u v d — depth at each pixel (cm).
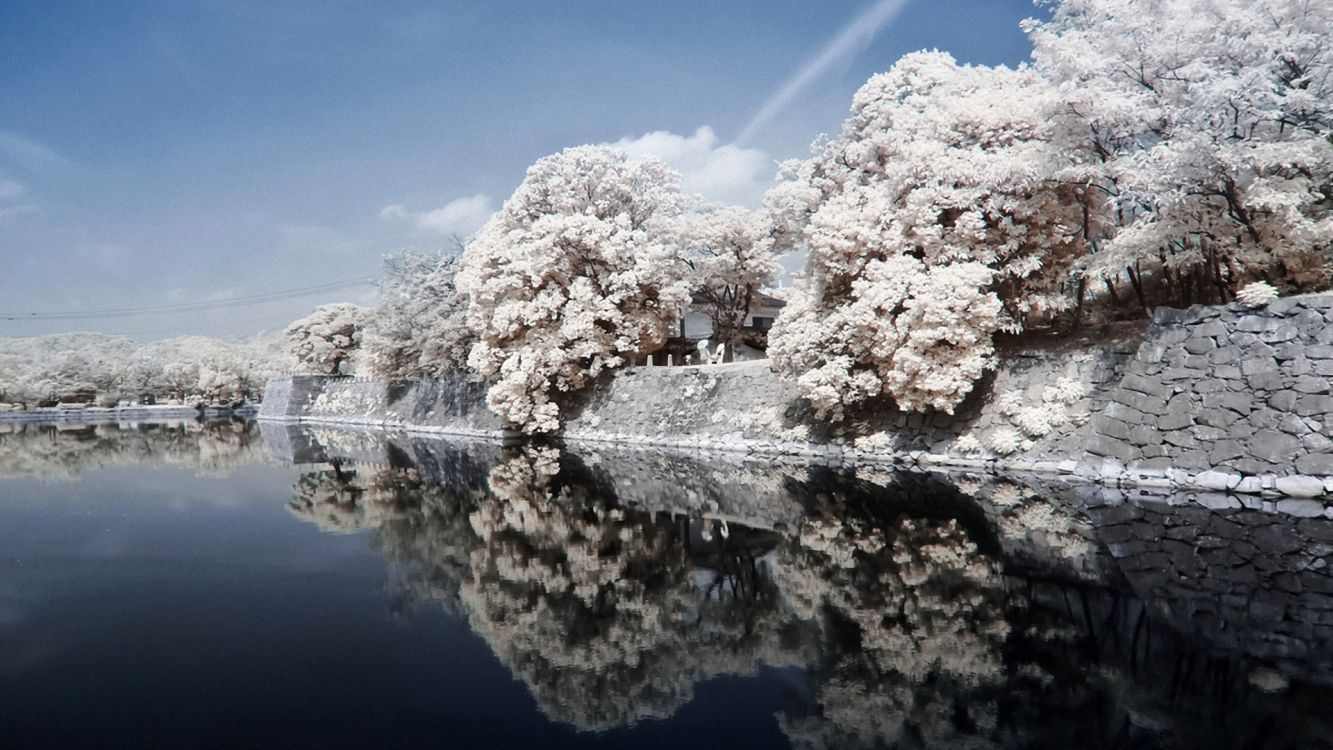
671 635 696
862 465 1794
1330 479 1095
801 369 1939
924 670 579
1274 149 1103
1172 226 1273
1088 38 1452
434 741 486
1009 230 1634
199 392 7812
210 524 1322
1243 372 1209
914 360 1587
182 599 852
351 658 654
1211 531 975
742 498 1441
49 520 1383
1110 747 440
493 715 529
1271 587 745
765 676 586
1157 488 1276
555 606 796
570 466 2062
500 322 2748
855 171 2181
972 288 1555
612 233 2862
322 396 5444
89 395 8000
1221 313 1249
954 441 1700
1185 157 1142
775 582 857
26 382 7531
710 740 475
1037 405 1590
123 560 1051
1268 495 1145
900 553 959
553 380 2992
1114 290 1847
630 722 511
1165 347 1329
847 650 632
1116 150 1465
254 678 608
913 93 2233
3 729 518
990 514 1158
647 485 1659
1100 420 1422
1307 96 1109
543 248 2725
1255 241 1262
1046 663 579
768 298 3666
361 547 1110
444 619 760
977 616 700
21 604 838
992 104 1836
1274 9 1188
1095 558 878
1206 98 1130
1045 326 1819
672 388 2661
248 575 958
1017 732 466
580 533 1177
